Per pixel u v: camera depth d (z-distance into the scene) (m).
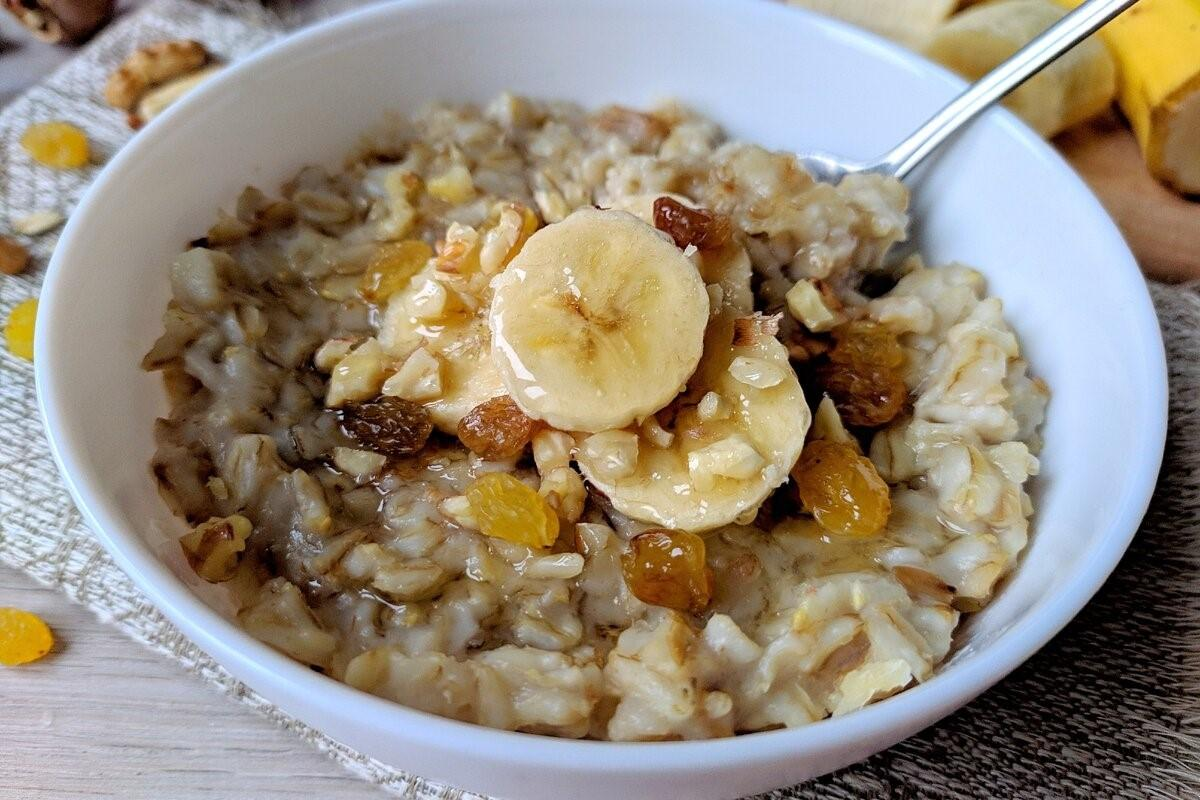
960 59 0.26
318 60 0.23
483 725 0.17
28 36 0.30
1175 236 0.26
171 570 0.17
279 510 0.19
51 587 0.20
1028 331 0.21
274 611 0.18
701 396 0.19
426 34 0.23
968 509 0.19
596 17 0.24
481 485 0.19
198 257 0.21
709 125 0.24
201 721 0.19
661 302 0.19
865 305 0.22
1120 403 0.19
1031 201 0.21
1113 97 0.28
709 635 0.18
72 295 0.19
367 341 0.21
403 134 0.24
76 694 0.19
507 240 0.21
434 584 0.18
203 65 0.28
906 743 0.18
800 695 0.18
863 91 0.23
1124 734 0.18
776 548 0.19
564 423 0.19
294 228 0.22
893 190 0.22
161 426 0.20
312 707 0.16
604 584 0.19
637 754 0.15
